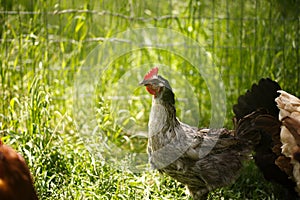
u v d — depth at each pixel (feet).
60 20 29.84
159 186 22.76
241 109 23.13
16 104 26.61
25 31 29.32
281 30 29.99
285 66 29.58
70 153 23.56
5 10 28.14
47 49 28.43
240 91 29.76
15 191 15.98
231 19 30.76
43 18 28.96
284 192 21.89
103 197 21.43
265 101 22.86
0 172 16.02
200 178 20.77
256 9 29.53
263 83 23.12
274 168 21.45
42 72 26.73
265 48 29.96
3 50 27.63
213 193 22.90
